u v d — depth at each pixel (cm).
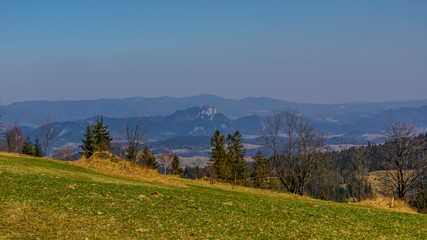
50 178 3478
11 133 9325
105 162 5925
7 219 1783
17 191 2456
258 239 1992
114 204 2494
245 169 11456
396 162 6525
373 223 2692
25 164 4494
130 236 1819
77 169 5131
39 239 1598
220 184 7994
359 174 8331
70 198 2488
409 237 2300
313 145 7006
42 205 2155
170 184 5341
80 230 1800
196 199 3155
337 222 2627
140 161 9856
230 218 2450
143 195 2953
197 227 2119
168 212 2434
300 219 2633
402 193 6475
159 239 1819
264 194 5916
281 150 7181
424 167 6256
